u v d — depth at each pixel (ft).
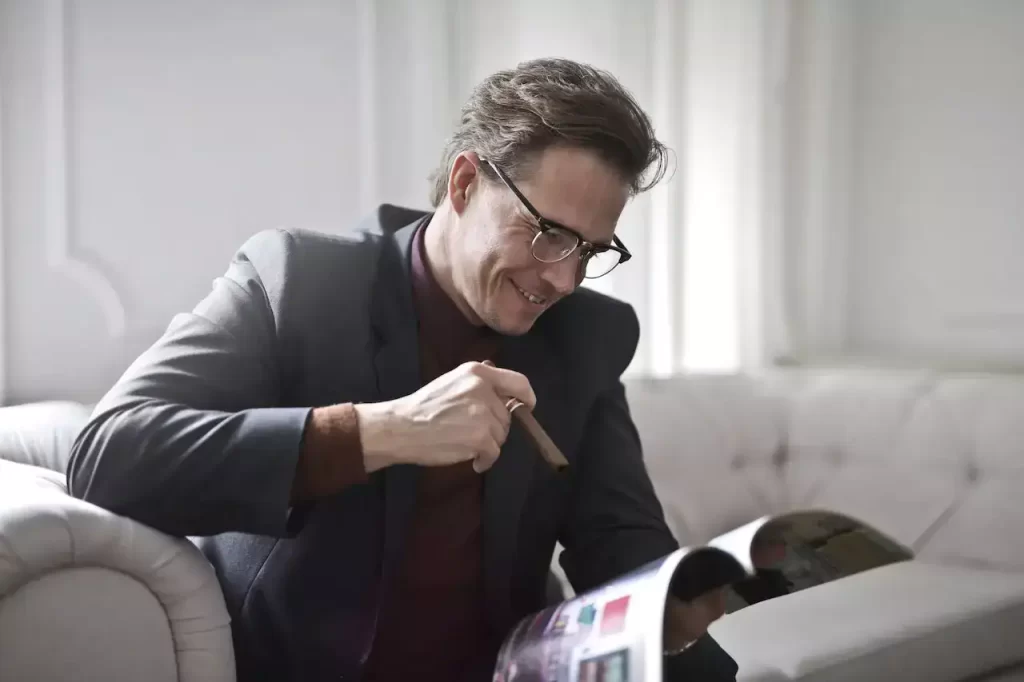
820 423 5.87
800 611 3.70
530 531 3.34
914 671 3.40
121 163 4.88
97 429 2.58
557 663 2.36
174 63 4.99
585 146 2.75
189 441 2.48
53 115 4.72
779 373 6.17
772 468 5.93
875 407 5.74
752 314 6.74
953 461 5.43
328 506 2.92
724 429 5.77
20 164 4.69
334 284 3.07
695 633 2.78
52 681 2.27
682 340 6.35
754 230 6.73
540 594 3.45
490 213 2.89
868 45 7.29
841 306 7.32
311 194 5.38
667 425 5.54
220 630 2.52
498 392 2.65
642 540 3.35
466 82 5.82
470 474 3.14
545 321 3.52
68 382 4.81
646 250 6.07
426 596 3.11
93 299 4.85
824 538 3.19
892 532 5.54
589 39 6.13
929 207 6.90
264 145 5.24
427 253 3.27
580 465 3.64
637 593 2.42
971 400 5.46
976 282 6.59
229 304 2.97
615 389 3.83
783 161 6.94
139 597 2.40
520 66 3.01
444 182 3.20
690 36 6.52
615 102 2.82
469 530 3.15
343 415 2.56
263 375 2.90
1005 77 6.41
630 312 3.71
